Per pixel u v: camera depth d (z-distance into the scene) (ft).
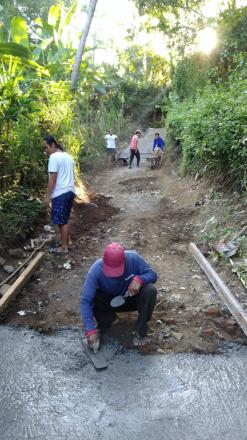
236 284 15.06
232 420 9.29
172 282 15.94
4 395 10.12
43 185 23.32
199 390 10.23
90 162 43.11
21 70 26.58
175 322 13.07
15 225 18.67
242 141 19.92
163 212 25.13
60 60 37.73
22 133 22.31
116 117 67.82
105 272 10.71
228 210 20.97
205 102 28.35
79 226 22.29
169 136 43.16
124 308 12.23
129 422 9.24
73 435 8.89
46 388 10.37
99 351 11.69
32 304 14.26
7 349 11.87
